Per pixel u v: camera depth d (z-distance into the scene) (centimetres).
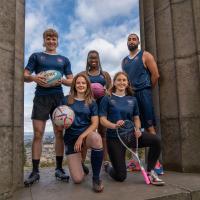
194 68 379
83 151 369
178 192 281
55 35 362
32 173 334
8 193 272
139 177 352
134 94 390
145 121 387
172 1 404
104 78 399
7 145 274
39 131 343
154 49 438
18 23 311
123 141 329
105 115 335
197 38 376
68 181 339
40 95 349
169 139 402
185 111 384
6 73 278
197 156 372
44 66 354
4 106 273
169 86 405
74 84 331
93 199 262
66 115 313
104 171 399
